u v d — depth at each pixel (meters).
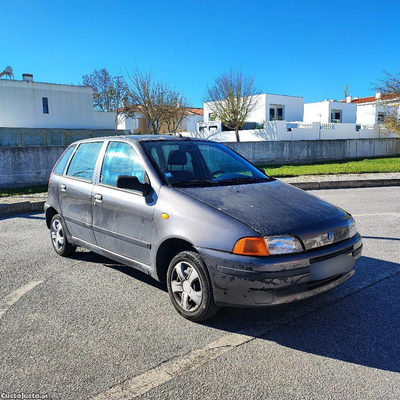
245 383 2.52
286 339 3.08
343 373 2.62
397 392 2.41
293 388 2.46
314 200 3.67
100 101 49.84
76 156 5.12
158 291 4.09
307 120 44.03
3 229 7.16
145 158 3.94
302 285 2.98
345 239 3.34
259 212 3.21
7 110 36.12
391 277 4.38
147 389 2.47
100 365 2.73
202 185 3.79
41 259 5.23
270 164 20.44
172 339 3.08
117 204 4.00
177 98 37.03
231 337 3.11
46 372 2.65
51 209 5.50
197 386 2.49
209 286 3.14
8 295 3.99
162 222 3.47
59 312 3.59
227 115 34.34
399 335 3.12
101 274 4.62
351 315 3.48
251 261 2.89
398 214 7.91
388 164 18.69
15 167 12.16
